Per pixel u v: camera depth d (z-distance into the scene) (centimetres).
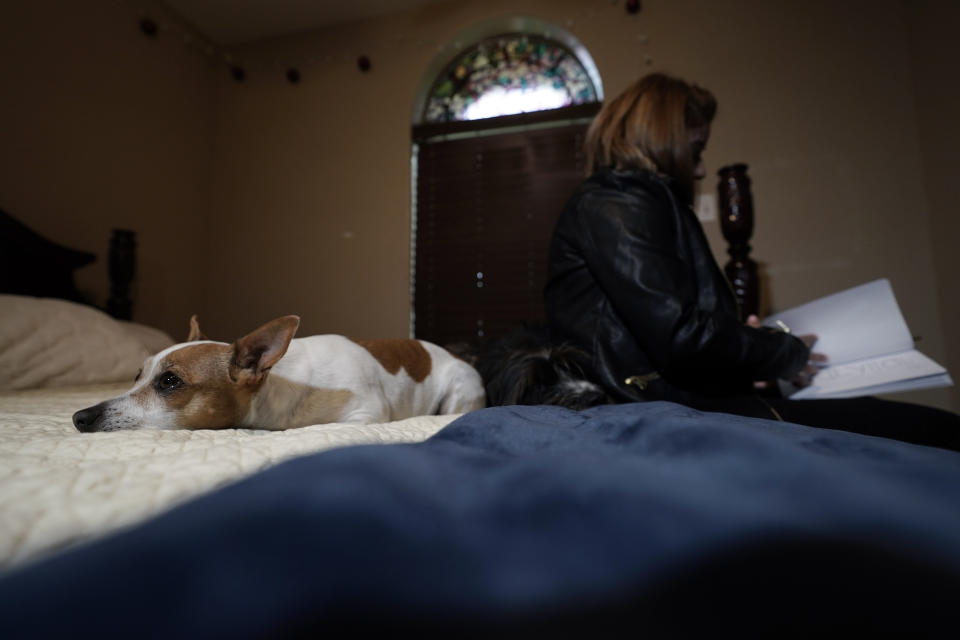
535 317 319
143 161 334
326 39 373
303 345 107
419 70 351
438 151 349
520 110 341
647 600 17
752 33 297
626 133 132
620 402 112
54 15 284
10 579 17
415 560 19
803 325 134
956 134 238
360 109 361
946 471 28
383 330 344
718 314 105
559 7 325
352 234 356
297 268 364
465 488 25
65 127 289
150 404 85
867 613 17
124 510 36
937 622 16
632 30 313
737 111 295
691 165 132
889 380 108
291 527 20
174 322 353
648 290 105
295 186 370
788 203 284
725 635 16
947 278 249
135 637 14
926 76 260
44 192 278
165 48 351
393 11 358
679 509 22
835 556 19
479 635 16
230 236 379
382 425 79
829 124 282
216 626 15
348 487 23
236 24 371
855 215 275
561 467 28
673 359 104
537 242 325
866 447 36
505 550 20
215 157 387
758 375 109
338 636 16
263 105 382
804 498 23
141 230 332
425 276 342
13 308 172
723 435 34
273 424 97
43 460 51
